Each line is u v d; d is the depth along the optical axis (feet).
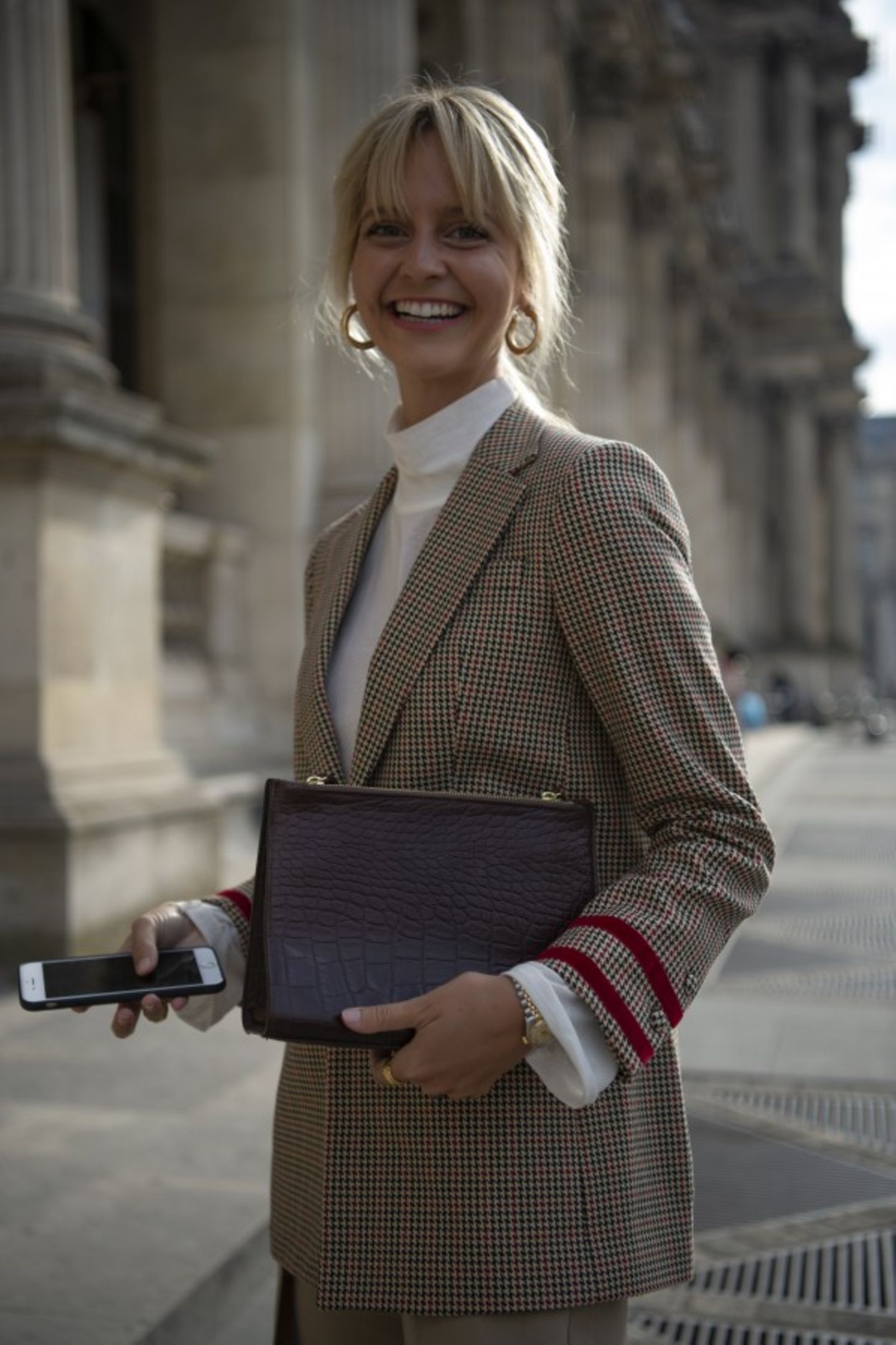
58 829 21.63
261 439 37.81
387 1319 5.62
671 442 114.21
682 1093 5.64
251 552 37.65
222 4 38.24
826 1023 20.68
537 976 4.73
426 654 5.40
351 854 5.02
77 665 23.53
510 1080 5.20
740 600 152.87
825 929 28.68
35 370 22.85
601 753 5.45
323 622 6.08
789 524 167.94
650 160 95.86
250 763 35.78
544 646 5.35
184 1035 18.83
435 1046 4.66
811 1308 11.44
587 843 5.18
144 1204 12.51
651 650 5.15
